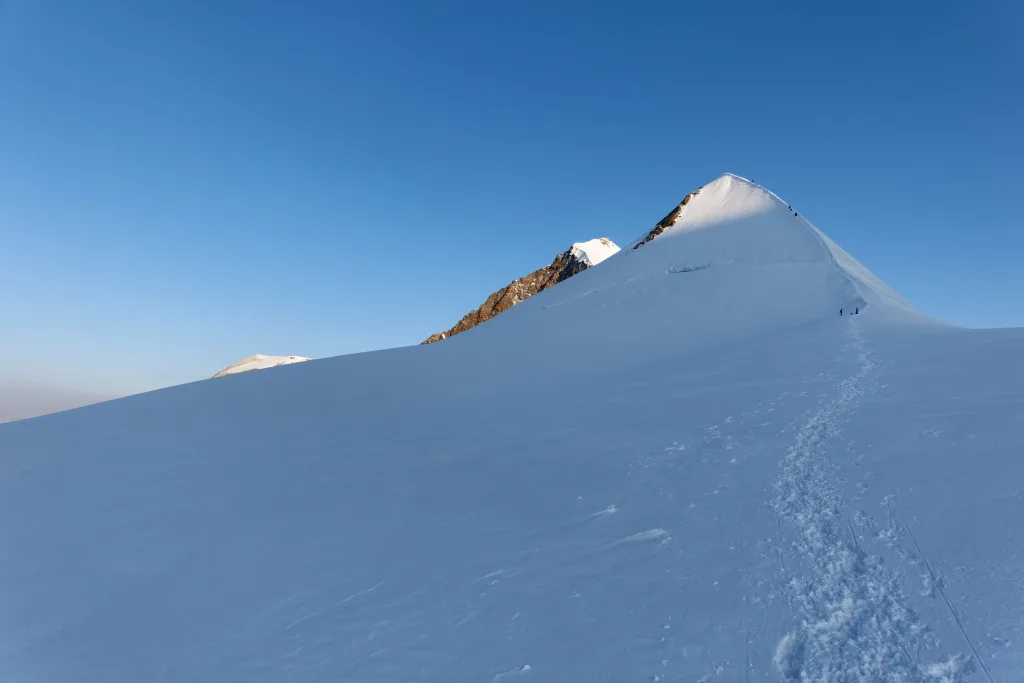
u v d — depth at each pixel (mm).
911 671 4383
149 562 9211
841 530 6594
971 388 11719
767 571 6066
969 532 6066
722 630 5238
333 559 8359
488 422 16375
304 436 17047
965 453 8188
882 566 5773
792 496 7762
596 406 16203
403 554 8148
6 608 8156
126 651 6738
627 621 5637
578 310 32969
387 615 6535
